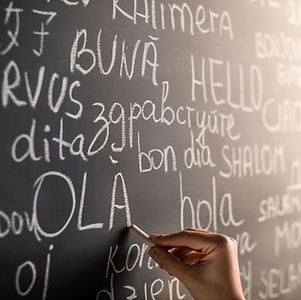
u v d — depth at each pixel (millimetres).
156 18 1061
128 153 1008
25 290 860
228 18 1229
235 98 1244
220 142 1204
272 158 1351
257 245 1306
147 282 1056
